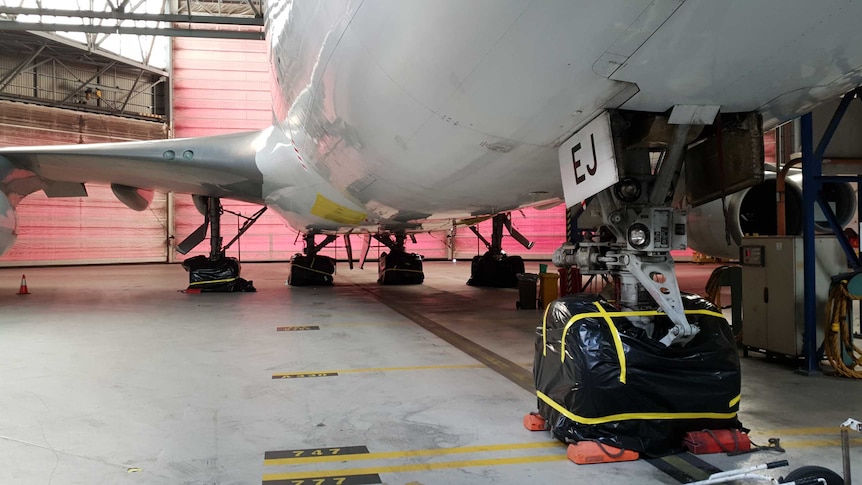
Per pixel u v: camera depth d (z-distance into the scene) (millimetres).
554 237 23859
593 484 2486
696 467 2646
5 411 3533
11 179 8562
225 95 21594
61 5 17562
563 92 2941
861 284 4387
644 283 3076
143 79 20531
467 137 3662
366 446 2943
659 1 2277
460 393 3949
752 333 5176
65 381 4266
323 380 4301
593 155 3289
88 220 19156
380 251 23344
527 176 4426
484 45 2715
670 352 2830
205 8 20953
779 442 2994
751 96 2986
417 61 3057
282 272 16406
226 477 2555
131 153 8484
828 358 4508
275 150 7711
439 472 2615
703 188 3654
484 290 11320
